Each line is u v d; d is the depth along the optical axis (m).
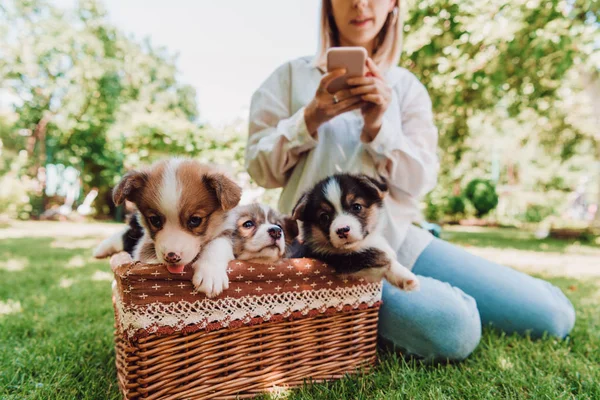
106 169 6.43
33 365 0.76
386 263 0.72
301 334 0.67
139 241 0.69
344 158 0.89
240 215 0.77
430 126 0.97
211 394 0.60
